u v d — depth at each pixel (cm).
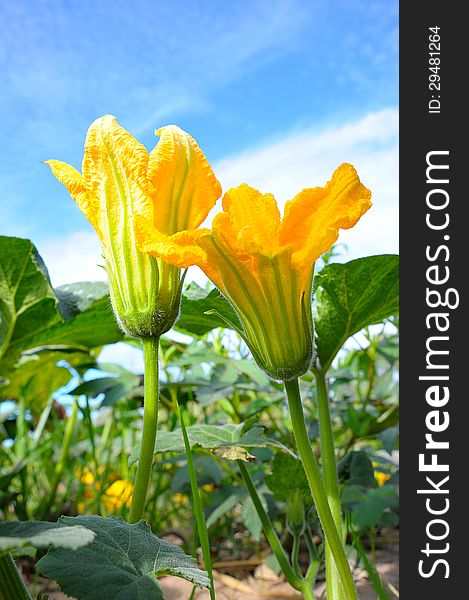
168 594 45
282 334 28
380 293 44
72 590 24
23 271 53
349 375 62
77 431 77
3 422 77
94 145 32
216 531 59
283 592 48
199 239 27
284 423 70
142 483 33
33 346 60
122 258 32
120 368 63
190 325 50
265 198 27
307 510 45
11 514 68
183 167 32
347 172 27
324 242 26
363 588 47
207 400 56
